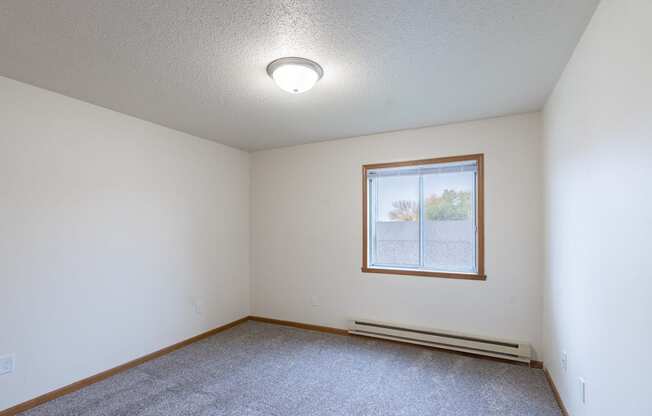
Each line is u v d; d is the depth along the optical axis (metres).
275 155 4.51
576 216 1.99
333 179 4.09
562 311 2.33
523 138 3.16
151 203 3.31
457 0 1.53
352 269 3.95
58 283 2.56
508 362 3.11
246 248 4.61
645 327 1.18
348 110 3.04
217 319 4.07
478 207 3.32
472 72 2.28
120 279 3.00
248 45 1.92
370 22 1.70
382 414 2.29
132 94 2.64
